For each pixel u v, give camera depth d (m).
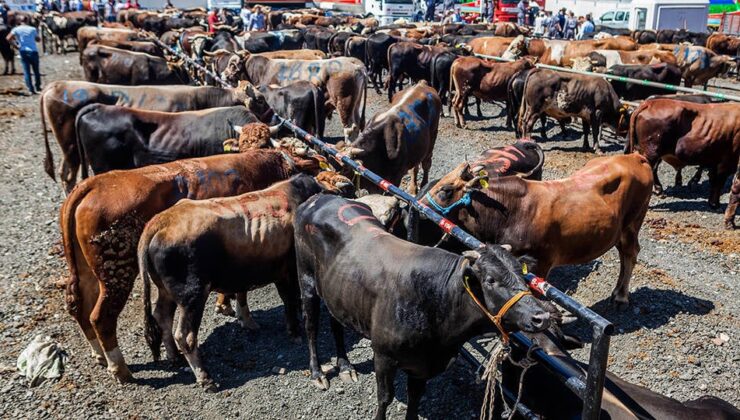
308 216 5.16
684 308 6.75
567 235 5.93
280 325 6.57
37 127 15.18
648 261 8.00
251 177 6.54
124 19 35.28
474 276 3.73
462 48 19.55
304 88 11.32
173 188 6.03
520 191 5.82
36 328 6.37
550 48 20.62
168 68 15.09
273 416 5.19
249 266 5.55
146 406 5.27
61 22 28.08
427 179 10.51
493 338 6.04
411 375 4.53
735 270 7.75
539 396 4.30
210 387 5.45
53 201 10.14
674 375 5.64
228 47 20.17
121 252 5.61
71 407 5.20
